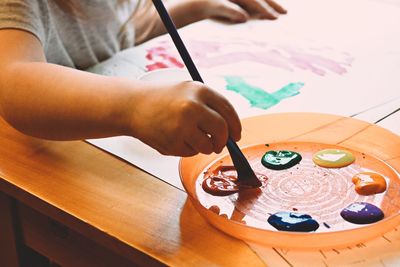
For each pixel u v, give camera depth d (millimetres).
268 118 672
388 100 762
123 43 970
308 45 928
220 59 890
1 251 705
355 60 876
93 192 590
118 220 550
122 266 582
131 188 594
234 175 602
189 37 970
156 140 552
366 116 726
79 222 556
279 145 649
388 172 592
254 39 957
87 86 610
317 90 794
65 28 849
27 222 666
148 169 622
